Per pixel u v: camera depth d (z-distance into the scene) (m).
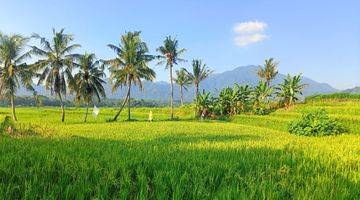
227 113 60.28
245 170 6.45
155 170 5.96
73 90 49.81
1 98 49.69
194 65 64.19
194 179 5.47
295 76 57.41
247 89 59.56
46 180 5.19
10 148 8.17
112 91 51.88
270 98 59.44
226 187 5.04
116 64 50.16
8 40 47.25
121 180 5.21
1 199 4.25
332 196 4.94
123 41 50.38
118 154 7.69
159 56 52.66
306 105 54.47
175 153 8.44
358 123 30.00
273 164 7.21
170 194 5.00
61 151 7.82
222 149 9.81
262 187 5.05
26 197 4.32
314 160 7.99
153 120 52.66
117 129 27.11
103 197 4.60
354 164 8.15
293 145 11.35
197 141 14.63
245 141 14.14
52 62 48.66
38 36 47.94
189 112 68.81
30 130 17.77
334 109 43.09
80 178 5.21
